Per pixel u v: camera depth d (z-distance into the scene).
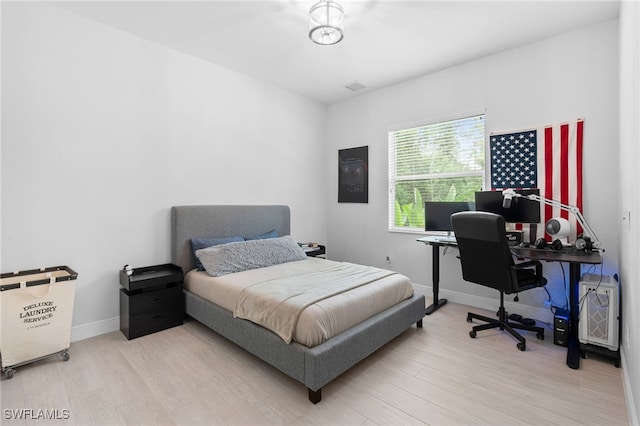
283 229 4.29
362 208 4.60
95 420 1.69
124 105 2.90
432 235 3.89
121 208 2.90
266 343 2.12
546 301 3.06
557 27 2.80
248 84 3.92
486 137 3.39
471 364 2.28
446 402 1.85
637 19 1.60
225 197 3.72
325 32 2.39
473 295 3.55
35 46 2.43
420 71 3.76
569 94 2.89
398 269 4.22
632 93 1.80
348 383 2.05
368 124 4.50
